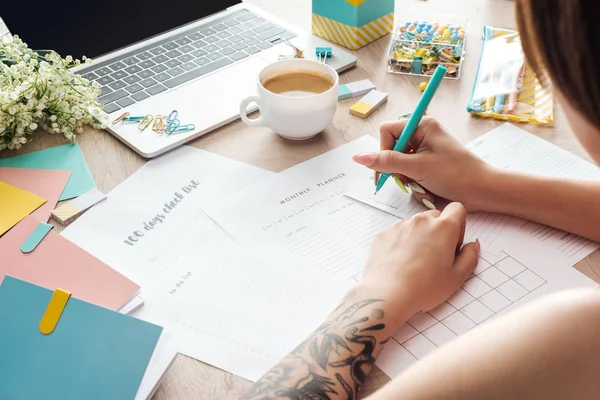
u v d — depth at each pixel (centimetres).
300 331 60
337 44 107
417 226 67
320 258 68
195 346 59
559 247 68
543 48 32
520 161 81
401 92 96
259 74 86
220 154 85
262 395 51
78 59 100
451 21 110
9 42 90
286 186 79
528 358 39
